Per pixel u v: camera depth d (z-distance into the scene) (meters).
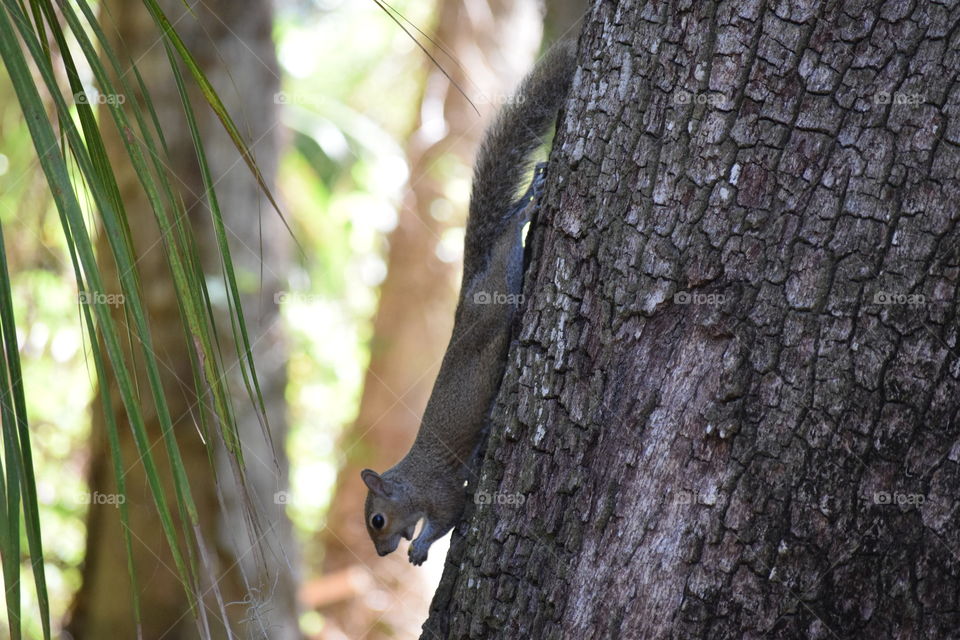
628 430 4.52
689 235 4.46
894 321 4.06
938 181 4.03
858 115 4.17
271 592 4.69
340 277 22.27
